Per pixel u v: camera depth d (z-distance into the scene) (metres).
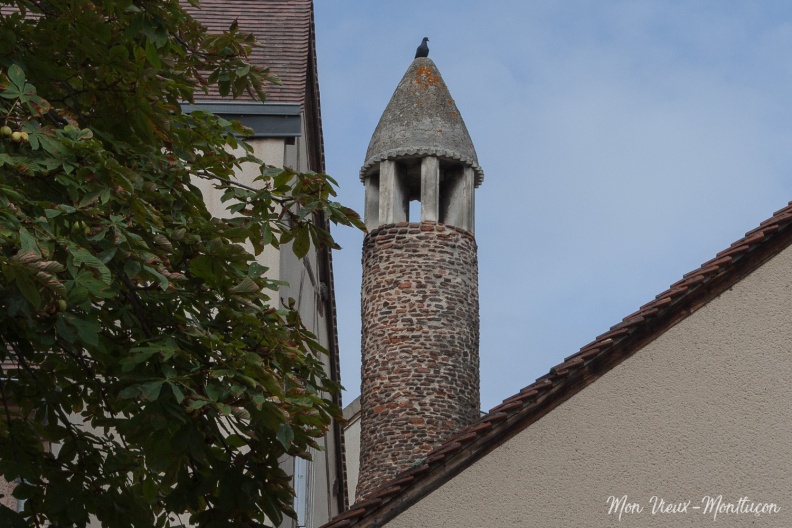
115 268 10.83
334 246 12.84
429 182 31.17
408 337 30.22
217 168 13.02
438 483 12.16
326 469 27.08
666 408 12.15
